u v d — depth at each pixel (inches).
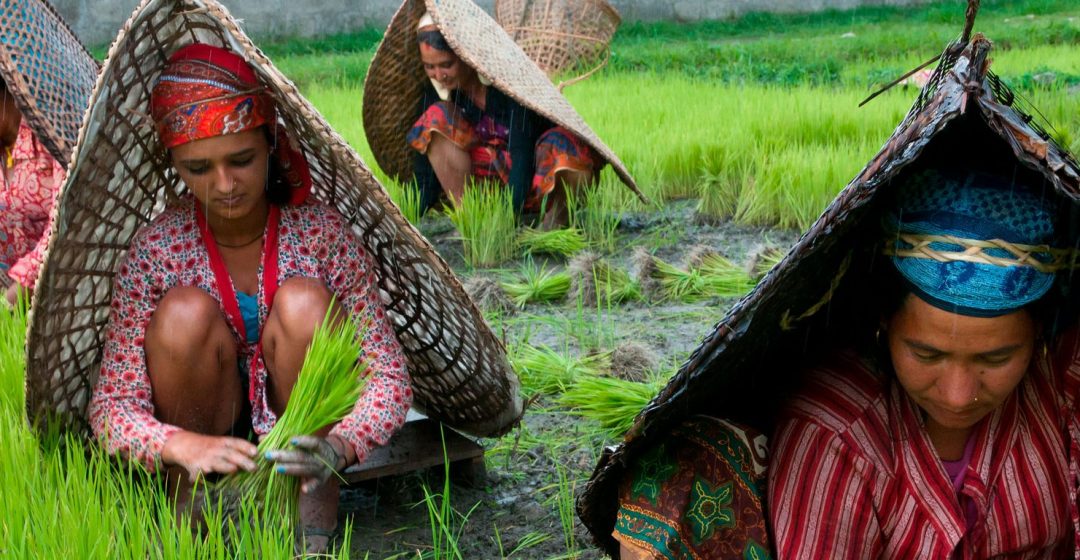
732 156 281.7
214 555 97.0
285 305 112.2
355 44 723.4
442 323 124.4
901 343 73.0
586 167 243.3
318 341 108.0
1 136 174.1
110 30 721.0
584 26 319.9
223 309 116.1
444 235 254.8
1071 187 62.1
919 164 72.6
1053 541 79.0
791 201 248.5
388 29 241.9
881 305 75.4
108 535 97.5
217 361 114.7
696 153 285.9
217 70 105.6
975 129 69.7
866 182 65.2
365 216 122.0
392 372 114.0
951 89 64.4
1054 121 317.4
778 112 338.3
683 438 84.0
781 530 79.7
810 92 397.4
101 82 102.7
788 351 85.6
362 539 121.6
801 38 693.9
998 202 68.9
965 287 68.1
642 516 83.0
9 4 164.4
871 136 307.7
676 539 81.9
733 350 76.5
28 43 164.9
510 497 131.3
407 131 263.1
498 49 233.8
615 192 271.3
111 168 112.6
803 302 76.9
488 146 247.1
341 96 428.8
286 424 105.3
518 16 320.8
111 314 114.0
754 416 91.7
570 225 246.1
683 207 272.1
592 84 447.8
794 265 69.0
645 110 366.9
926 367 72.4
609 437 146.6
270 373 116.9
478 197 243.0
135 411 111.0
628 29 761.0
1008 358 70.7
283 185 115.3
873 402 79.7
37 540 96.7
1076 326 79.1
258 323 117.1
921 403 75.3
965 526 77.1
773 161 269.0
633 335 185.9
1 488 105.9
